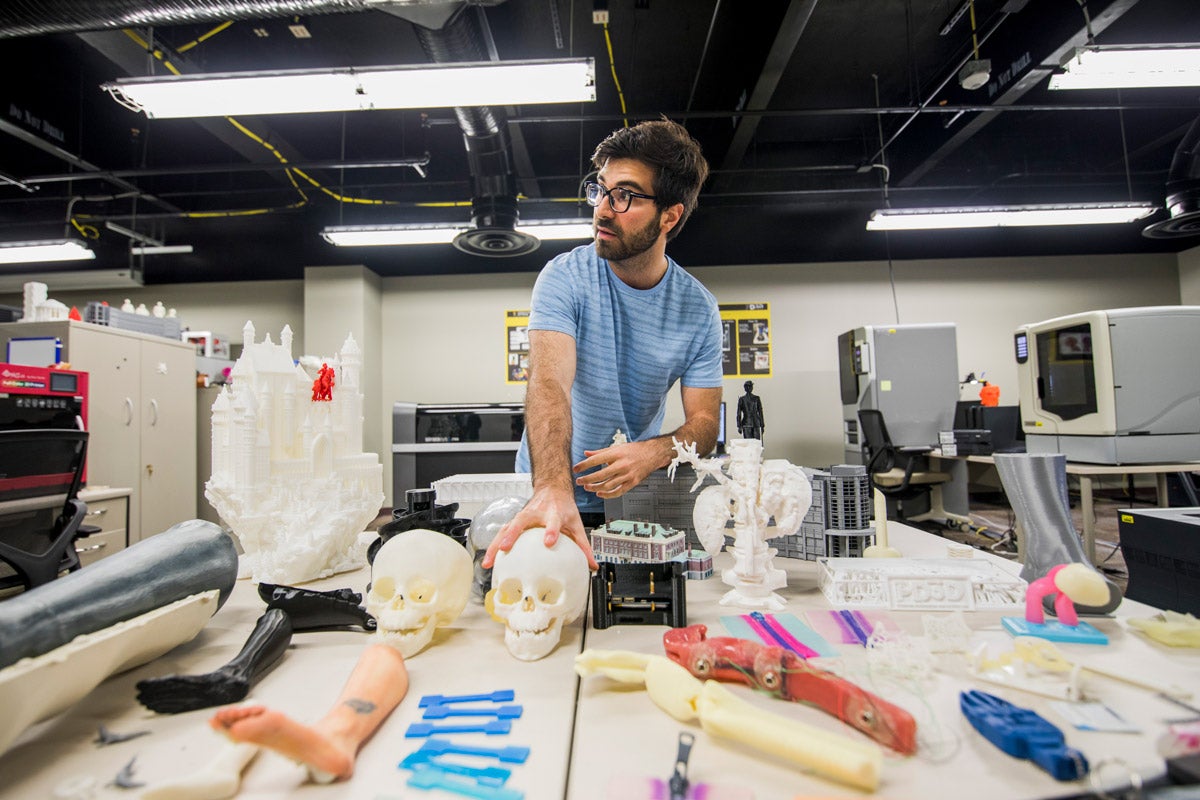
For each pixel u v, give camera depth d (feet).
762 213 16.44
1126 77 8.05
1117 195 15.03
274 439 3.52
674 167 3.31
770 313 17.25
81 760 1.57
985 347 17.06
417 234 13.07
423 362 17.62
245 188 15.34
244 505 3.31
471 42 8.21
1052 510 2.85
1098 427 7.84
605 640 2.42
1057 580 2.40
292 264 17.07
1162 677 1.94
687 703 1.71
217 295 17.38
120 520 8.56
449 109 12.89
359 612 2.59
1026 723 1.57
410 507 3.05
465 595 2.51
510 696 1.91
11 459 4.39
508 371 17.56
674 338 3.96
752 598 2.82
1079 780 1.38
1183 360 7.59
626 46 11.28
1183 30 10.53
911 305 17.13
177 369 11.99
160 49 9.31
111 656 1.82
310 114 13.03
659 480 3.85
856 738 1.62
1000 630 2.43
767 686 1.87
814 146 15.58
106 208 15.74
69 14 6.85
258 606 2.97
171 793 1.34
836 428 17.11
